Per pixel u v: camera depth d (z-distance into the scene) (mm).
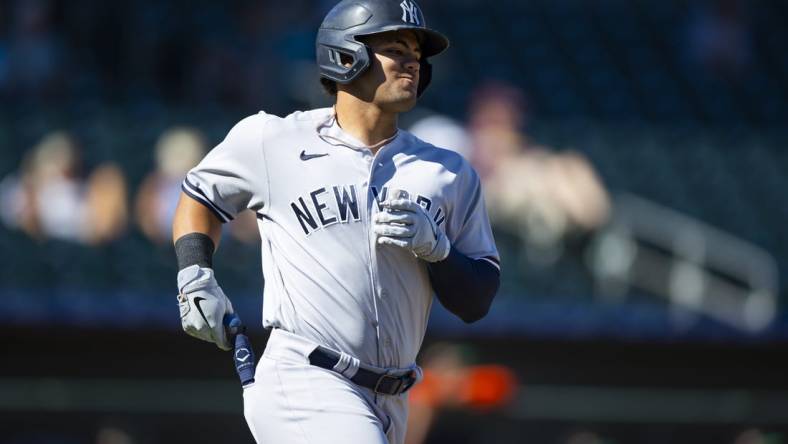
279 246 15086
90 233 39156
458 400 34344
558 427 37969
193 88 49750
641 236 44750
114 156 43781
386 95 15031
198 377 37156
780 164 48344
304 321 14891
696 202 46469
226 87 49000
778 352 38781
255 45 49625
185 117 46062
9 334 36219
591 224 40344
